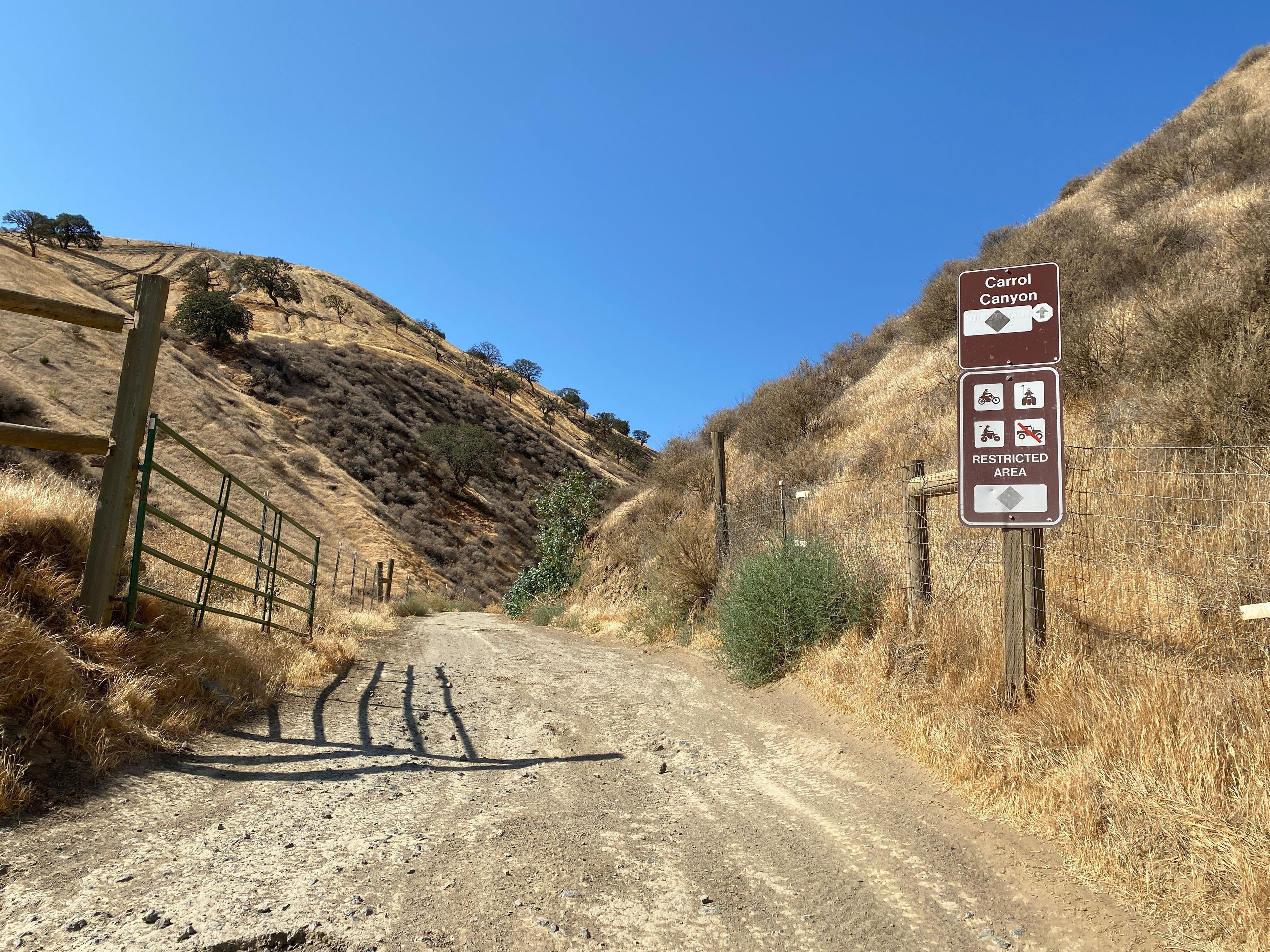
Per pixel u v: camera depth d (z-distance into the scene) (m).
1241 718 3.14
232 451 42.19
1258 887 2.40
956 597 5.71
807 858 3.17
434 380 88.50
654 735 5.52
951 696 4.60
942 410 11.53
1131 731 3.34
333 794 3.87
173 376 46.34
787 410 15.02
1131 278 11.48
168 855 2.88
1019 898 2.77
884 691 5.18
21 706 3.64
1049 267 4.32
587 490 21.05
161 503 30.28
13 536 5.07
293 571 28.12
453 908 2.60
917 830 3.43
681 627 10.56
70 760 3.57
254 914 2.44
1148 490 5.53
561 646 11.81
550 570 19.48
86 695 4.06
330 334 98.06
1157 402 7.01
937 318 15.66
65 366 38.03
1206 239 11.17
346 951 2.27
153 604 5.82
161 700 4.70
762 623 6.90
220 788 3.78
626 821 3.63
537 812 3.73
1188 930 2.44
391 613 20.59
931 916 2.65
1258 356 6.20
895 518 8.28
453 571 45.03
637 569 15.20
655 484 18.16
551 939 2.41
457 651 11.09
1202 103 21.27
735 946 2.42
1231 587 4.30
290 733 5.07
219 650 6.01
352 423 61.06
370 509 46.38
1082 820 3.10
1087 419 8.11
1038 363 4.30
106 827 3.09
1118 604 4.62
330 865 2.91
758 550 8.44
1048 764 3.56
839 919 2.63
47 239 107.88
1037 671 4.22
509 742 5.38
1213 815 2.79
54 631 4.48
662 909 2.67
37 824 2.99
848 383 16.53
